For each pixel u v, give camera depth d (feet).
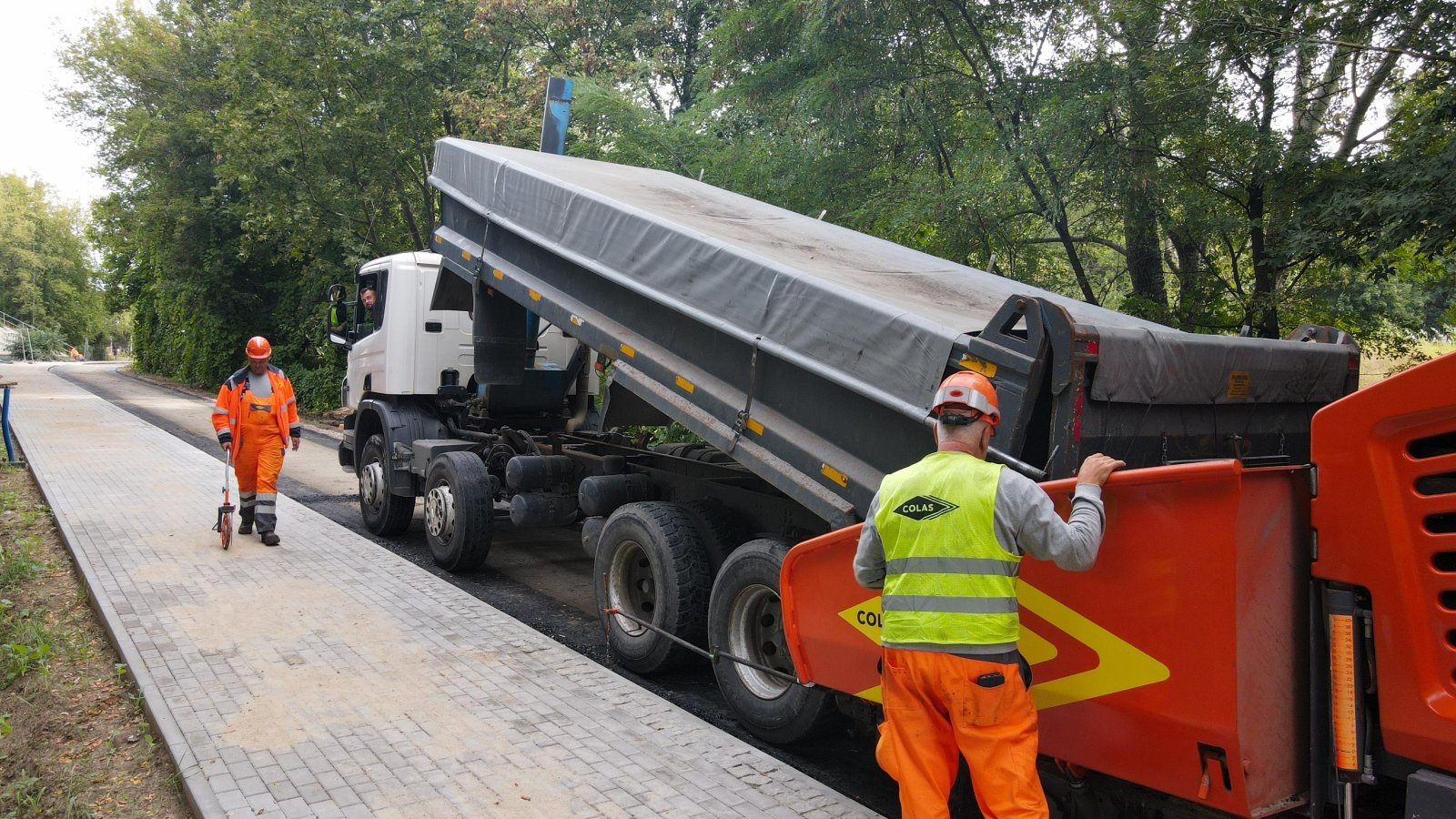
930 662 10.23
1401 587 8.99
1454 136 26.63
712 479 20.40
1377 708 9.32
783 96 44.91
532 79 63.67
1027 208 39.47
